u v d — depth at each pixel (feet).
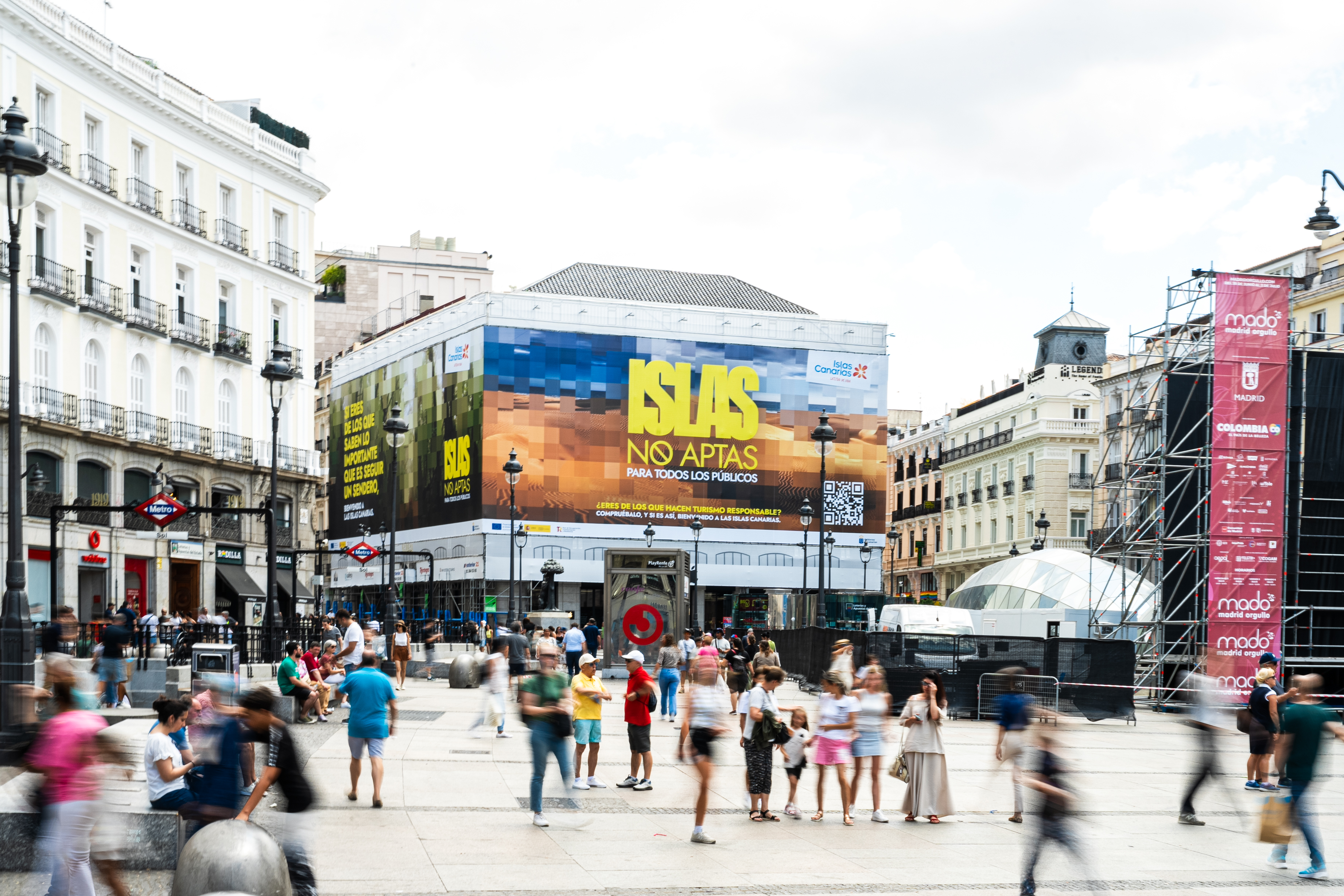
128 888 29.50
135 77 142.51
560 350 206.18
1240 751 69.00
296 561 111.55
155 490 137.28
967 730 76.64
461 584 208.54
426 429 219.61
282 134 174.81
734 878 33.60
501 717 65.92
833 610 198.59
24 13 121.70
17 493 44.93
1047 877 34.86
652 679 52.11
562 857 35.55
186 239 149.89
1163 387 108.06
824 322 218.38
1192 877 35.42
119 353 137.69
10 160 45.24
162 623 112.47
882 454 219.82
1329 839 41.68
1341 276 159.84
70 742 25.86
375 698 43.27
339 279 299.99
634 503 207.31
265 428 165.37
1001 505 256.52
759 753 42.86
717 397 212.23
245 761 30.04
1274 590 90.94
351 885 31.65
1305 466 94.79
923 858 36.96
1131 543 102.47
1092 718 83.97
